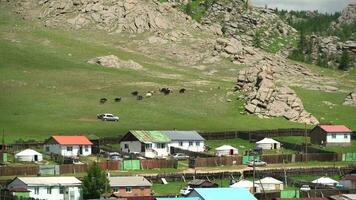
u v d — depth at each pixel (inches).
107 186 6697.8
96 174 6678.2
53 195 6752.0
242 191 6378.0
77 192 6815.9
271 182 7431.1
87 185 6653.5
